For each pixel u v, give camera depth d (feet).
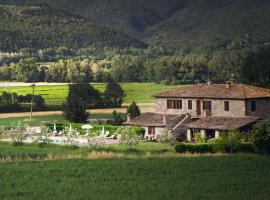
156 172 382.22
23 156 456.45
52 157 446.19
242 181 354.95
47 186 339.57
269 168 398.21
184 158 439.22
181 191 328.90
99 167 397.60
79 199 309.01
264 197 314.55
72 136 637.71
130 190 330.54
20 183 347.56
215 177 367.25
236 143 496.23
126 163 413.59
